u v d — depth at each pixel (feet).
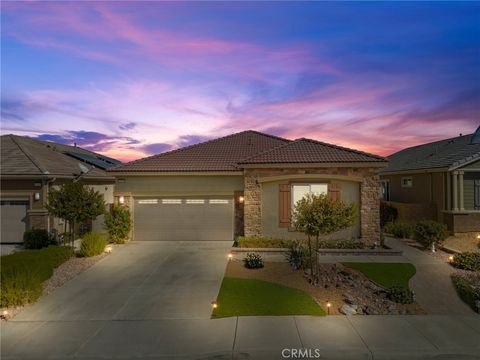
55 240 56.24
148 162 60.59
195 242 56.18
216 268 40.52
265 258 45.27
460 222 60.44
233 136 72.69
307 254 40.57
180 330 24.98
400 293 30.27
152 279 36.99
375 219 52.16
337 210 35.06
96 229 69.26
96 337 24.17
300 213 36.29
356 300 30.09
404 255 46.57
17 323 26.63
